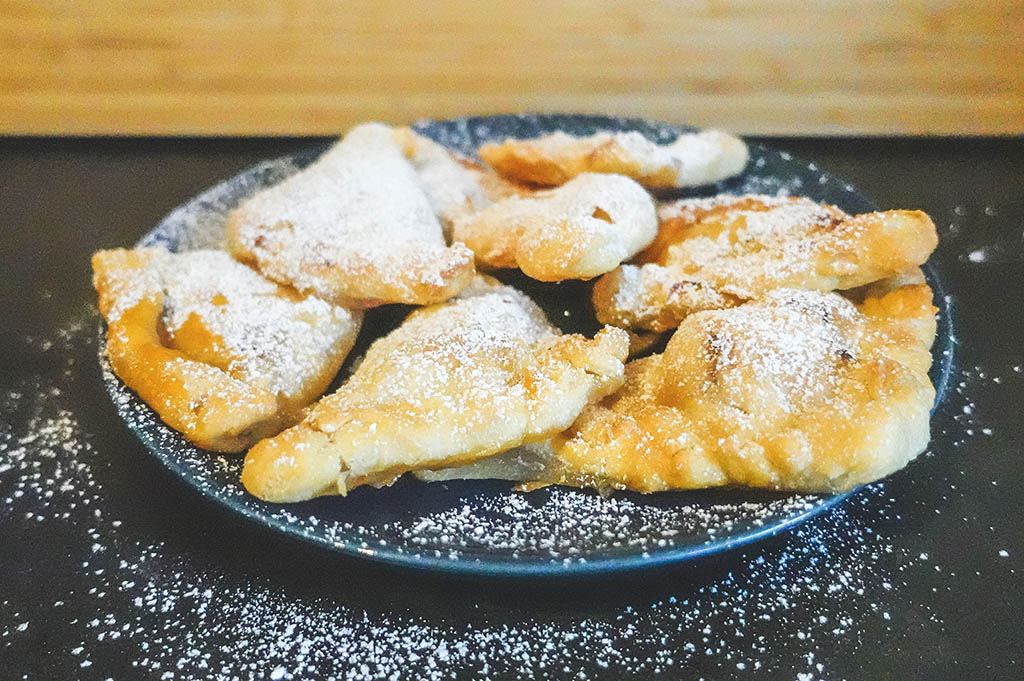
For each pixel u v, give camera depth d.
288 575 0.38
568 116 0.53
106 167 0.56
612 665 0.36
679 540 0.36
